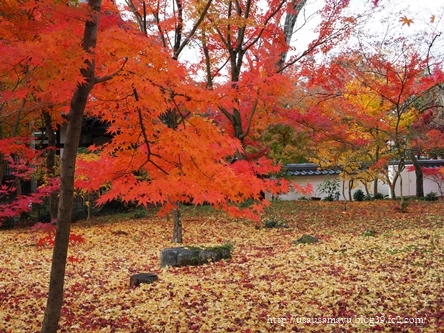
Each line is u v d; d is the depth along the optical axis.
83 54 3.53
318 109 13.45
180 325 6.21
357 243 11.20
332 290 7.48
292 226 15.66
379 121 15.08
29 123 13.05
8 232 15.30
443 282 7.53
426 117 18.70
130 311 6.84
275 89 6.66
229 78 12.17
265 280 8.32
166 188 4.46
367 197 23.50
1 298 7.65
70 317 6.65
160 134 4.48
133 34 4.20
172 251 9.86
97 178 4.76
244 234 14.03
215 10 11.01
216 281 8.30
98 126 18.50
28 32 5.14
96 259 10.87
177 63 4.19
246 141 13.38
